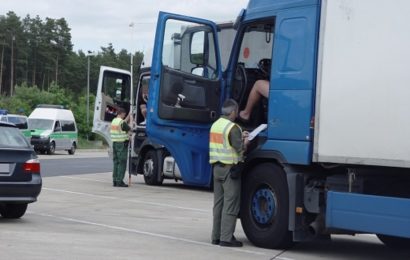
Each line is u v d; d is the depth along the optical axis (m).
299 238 9.05
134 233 10.70
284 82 9.17
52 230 10.63
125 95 20.50
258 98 10.09
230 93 10.68
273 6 9.55
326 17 8.62
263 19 9.76
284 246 9.40
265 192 9.53
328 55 8.55
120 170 19.20
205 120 11.03
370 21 8.09
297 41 9.04
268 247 9.57
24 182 11.06
